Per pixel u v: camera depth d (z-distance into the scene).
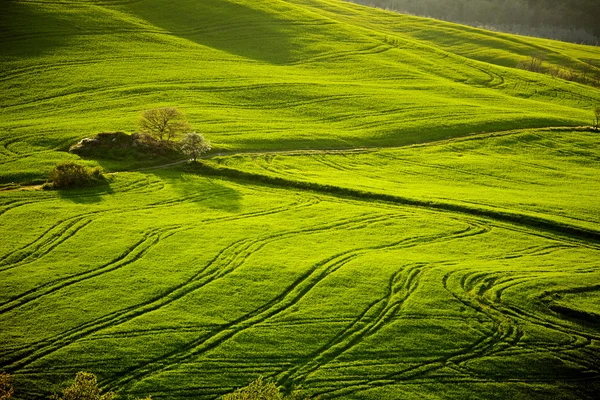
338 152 73.19
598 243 50.50
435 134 81.31
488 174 69.12
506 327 37.72
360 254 46.84
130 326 36.22
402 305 39.69
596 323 38.47
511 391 32.66
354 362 34.16
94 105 79.44
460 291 41.38
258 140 72.69
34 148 64.75
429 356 34.94
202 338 35.56
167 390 31.48
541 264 46.09
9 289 39.19
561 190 64.31
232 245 47.34
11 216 49.69
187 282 41.53
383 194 59.31
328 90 94.31
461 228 52.72
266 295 40.25
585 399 32.41
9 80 84.44
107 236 47.53
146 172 62.31
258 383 26.39
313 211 55.34
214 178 62.53
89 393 26.84
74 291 39.56
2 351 33.44
